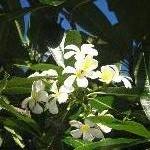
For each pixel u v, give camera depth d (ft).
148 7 1.86
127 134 1.64
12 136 1.76
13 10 1.85
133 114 1.62
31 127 1.67
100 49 1.84
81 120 1.65
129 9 1.88
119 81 1.64
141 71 1.63
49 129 1.68
